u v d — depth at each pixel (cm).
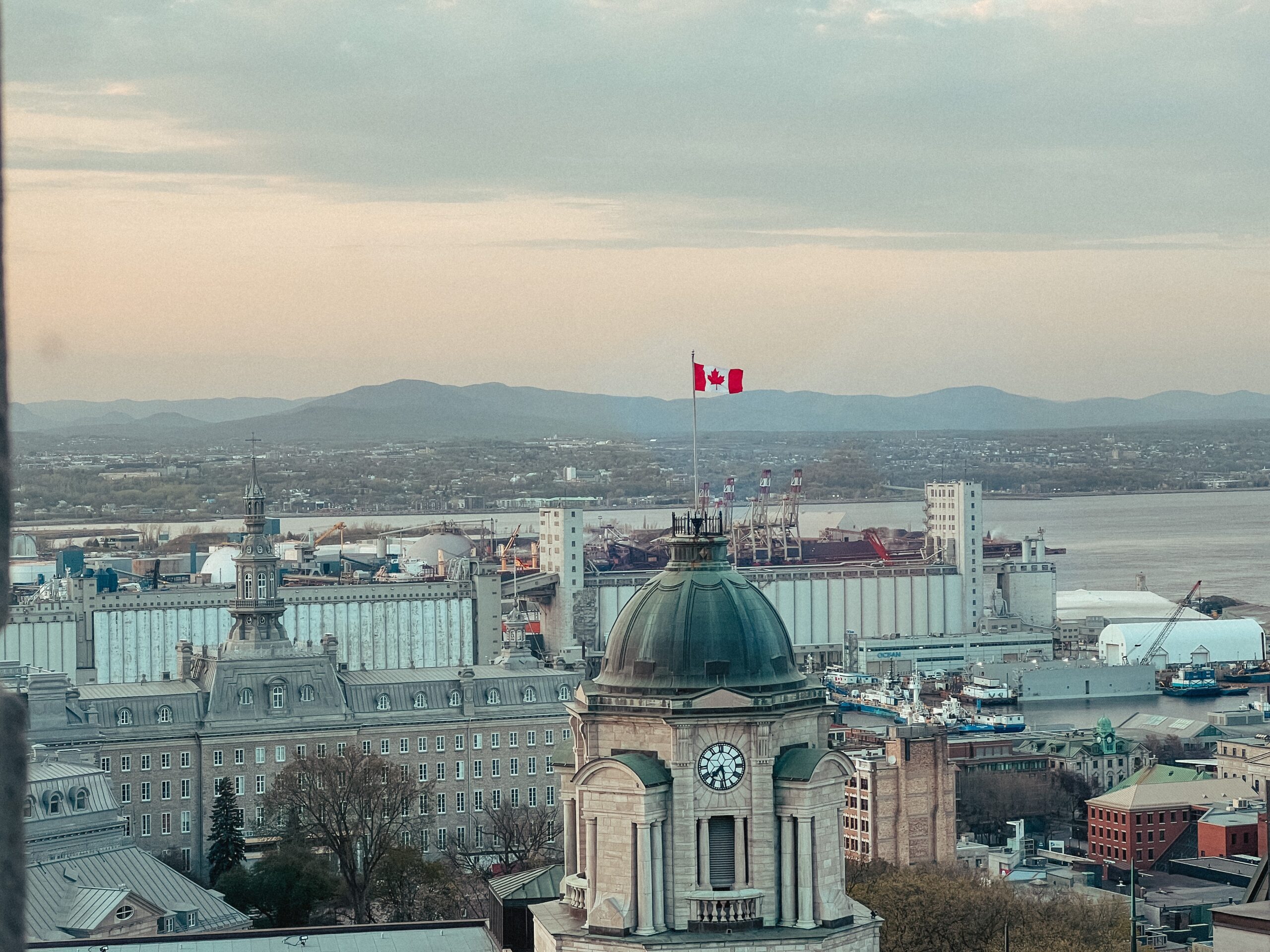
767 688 11994
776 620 12481
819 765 11862
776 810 11919
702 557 12488
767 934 11788
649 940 11681
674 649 12050
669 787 11862
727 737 11881
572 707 12362
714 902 11769
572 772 12850
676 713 11812
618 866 11856
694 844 11856
